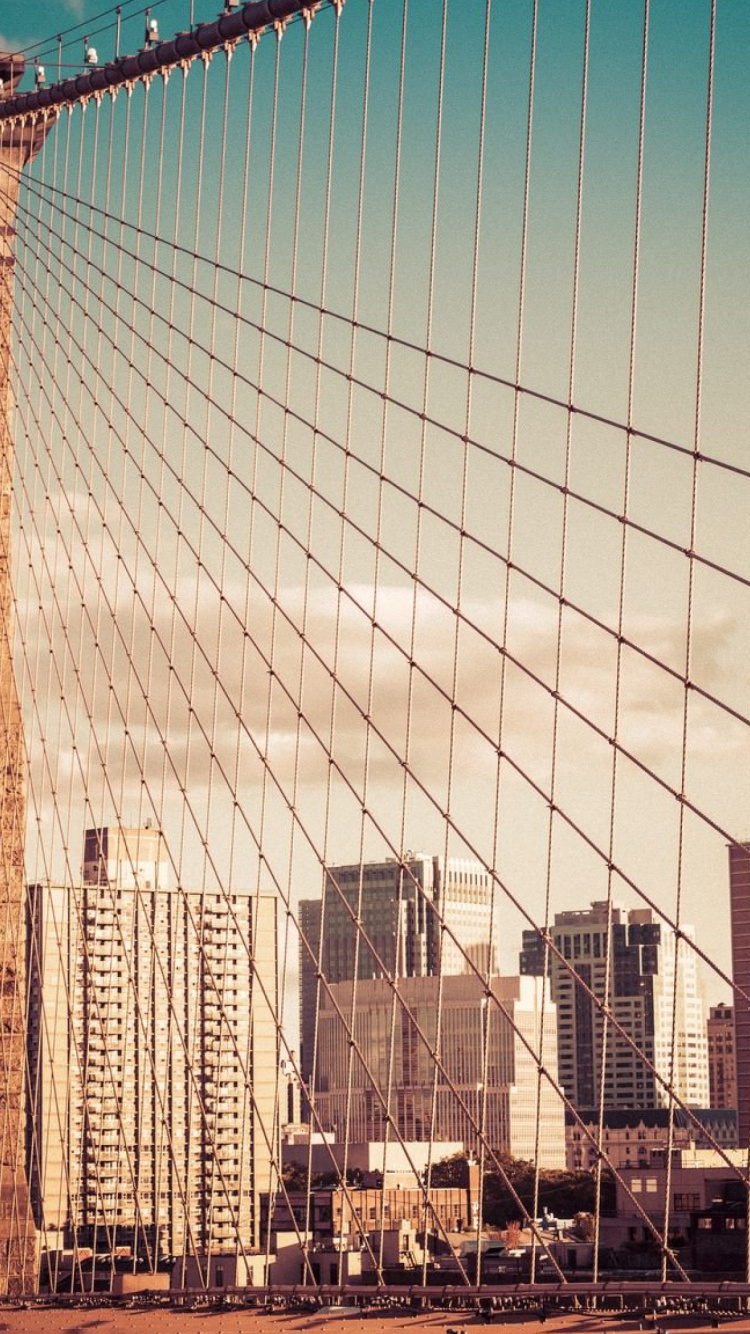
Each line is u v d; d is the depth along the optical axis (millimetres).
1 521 43250
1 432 43781
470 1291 24703
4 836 42875
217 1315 30156
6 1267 40750
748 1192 20984
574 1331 22688
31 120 45219
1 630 43219
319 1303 28734
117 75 41156
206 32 37344
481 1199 25172
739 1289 21109
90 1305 34250
